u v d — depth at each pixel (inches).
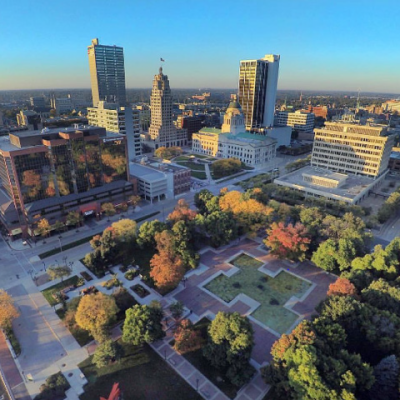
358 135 7785.4
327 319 2962.6
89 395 2701.8
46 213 5241.1
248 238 5334.6
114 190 6151.6
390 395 2527.1
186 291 4015.8
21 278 4242.1
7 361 3038.9
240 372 2746.1
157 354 3095.5
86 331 3373.5
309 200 6712.6
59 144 5157.5
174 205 6742.1
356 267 4055.1
